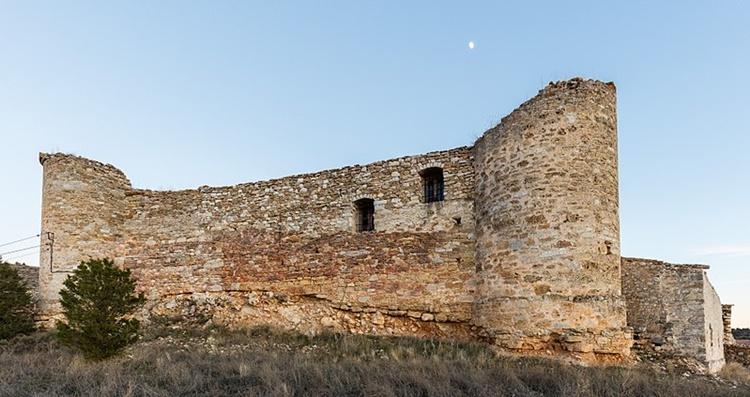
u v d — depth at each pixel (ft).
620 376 35.94
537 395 31.55
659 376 39.60
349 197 58.03
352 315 54.70
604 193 45.96
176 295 62.08
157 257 63.77
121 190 66.13
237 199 62.90
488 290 48.24
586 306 42.86
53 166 62.18
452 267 52.08
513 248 46.39
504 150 48.85
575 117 46.16
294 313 56.59
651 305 60.23
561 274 43.62
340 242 57.11
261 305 58.03
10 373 36.52
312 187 60.03
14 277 55.36
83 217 61.87
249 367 36.83
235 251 61.26
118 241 64.90
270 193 61.67
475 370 36.81
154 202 65.62
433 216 53.98
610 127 47.91
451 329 51.19
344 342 48.62
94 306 42.24
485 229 49.85
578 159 45.44
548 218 44.88
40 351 47.83
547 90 47.16
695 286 58.29
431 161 55.26
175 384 32.53
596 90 47.42
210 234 62.75
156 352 44.88
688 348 57.06
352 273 55.77
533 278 44.62
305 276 57.67
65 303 42.93
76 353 43.27
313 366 37.65
